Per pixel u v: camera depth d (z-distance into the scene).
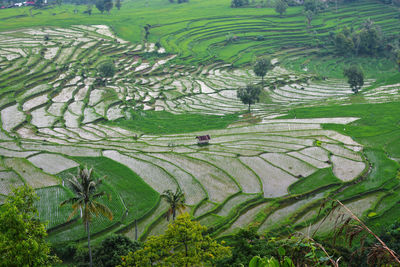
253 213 56.59
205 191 63.06
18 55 156.00
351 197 58.72
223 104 126.88
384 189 61.00
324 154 76.44
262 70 138.00
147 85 144.88
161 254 39.00
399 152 75.69
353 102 113.50
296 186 63.91
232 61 173.88
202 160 76.19
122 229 52.97
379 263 8.58
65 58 159.75
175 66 167.00
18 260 27.20
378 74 156.38
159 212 57.62
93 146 87.00
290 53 184.88
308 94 134.50
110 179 67.81
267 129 95.62
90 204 37.41
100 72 143.88
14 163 74.81
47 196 60.56
